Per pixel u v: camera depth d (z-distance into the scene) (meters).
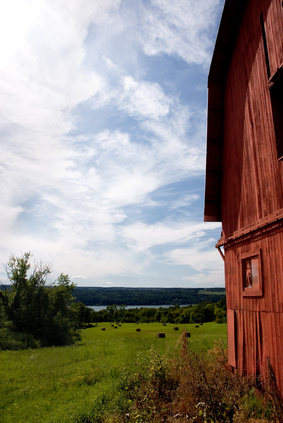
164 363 8.89
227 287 9.48
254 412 5.86
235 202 9.09
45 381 11.75
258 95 7.62
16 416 7.94
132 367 11.44
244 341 7.99
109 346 20.69
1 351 24.75
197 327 46.81
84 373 12.10
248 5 8.32
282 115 6.80
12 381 12.50
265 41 7.40
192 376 7.22
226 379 7.41
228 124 9.82
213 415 5.54
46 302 35.66
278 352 6.28
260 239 7.32
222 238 9.93
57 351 22.16
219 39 9.25
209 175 10.59
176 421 5.83
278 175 6.58
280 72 6.32
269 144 7.00
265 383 6.52
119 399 8.17
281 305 6.26
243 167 8.52
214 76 10.03
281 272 6.31
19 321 33.88
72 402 8.55
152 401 7.02
